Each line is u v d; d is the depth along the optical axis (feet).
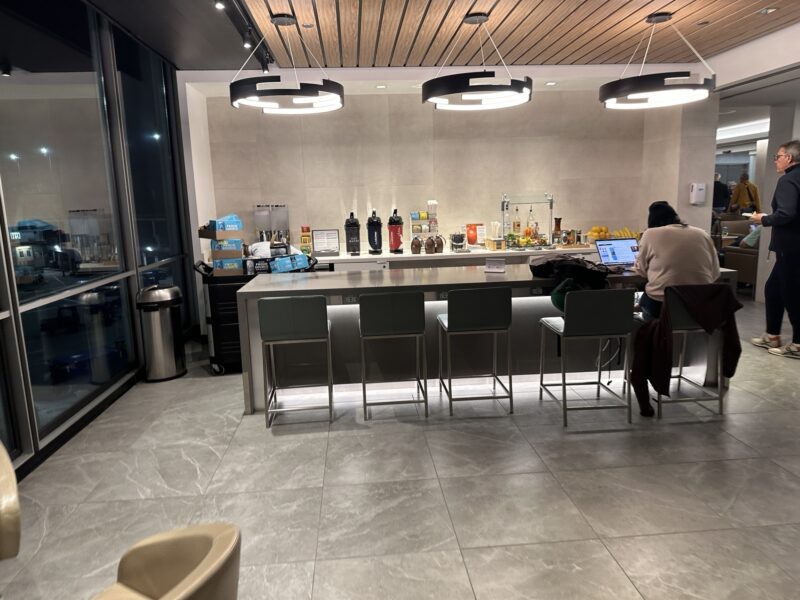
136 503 9.20
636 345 12.03
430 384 14.07
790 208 15.03
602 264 13.38
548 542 7.82
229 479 9.91
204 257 19.61
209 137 20.85
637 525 8.18
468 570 7.28
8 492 4.23
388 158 21.63
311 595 6.91
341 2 12.66
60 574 7.47
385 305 11.71
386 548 7.80
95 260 14.12
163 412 13.33
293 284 13.10
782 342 17.37
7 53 10.48
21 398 10.29
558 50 17.61
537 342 14.06
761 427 11.53
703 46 17.85
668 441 10.98
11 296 10.07
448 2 12.85
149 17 13.67
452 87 12.53
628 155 22.79
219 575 3.42
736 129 40.86
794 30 15.85
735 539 7.80
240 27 14.20
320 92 12.44
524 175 22.34
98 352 14.20
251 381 12.96
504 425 11.91
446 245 22.33
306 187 21.47
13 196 10.58
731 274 13.46
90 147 14.03
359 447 11.03
